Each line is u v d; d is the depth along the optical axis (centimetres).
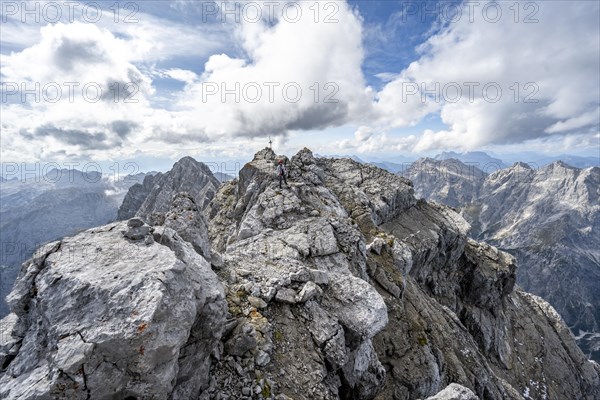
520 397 3738
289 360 1455
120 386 868
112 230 1359
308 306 1755
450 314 4441
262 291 1730
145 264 1101
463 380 2759
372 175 7194
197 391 1188
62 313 950
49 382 814
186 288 1080
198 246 1811
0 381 908
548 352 7325
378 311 1841
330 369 1591
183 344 1053
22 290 1099
